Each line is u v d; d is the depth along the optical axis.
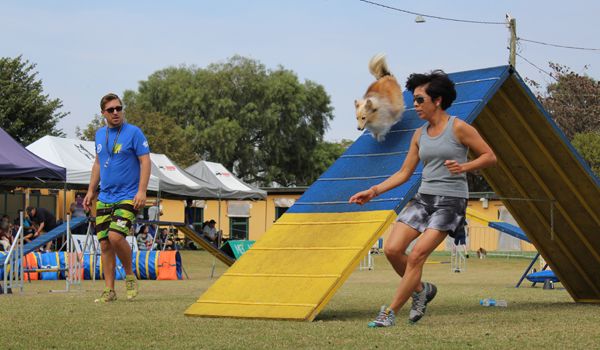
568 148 8.61
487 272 21.20
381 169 7.95
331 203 7.87
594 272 9.69
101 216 8.70
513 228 14.43
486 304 8.77
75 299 8.98
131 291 8.92
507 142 9.05
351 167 8.31
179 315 6.91
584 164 8.67
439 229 6.10
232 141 57.91
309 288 6.74
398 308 6.13
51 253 15.80
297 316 6.43
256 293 6.95
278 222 7.99
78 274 12.34
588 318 7.00
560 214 9.45
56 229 14.43
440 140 6.22
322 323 6.28
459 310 7.96
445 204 6.18
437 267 25.12
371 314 7.35
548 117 8.50
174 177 26.39
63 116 46.47
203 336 5.48
